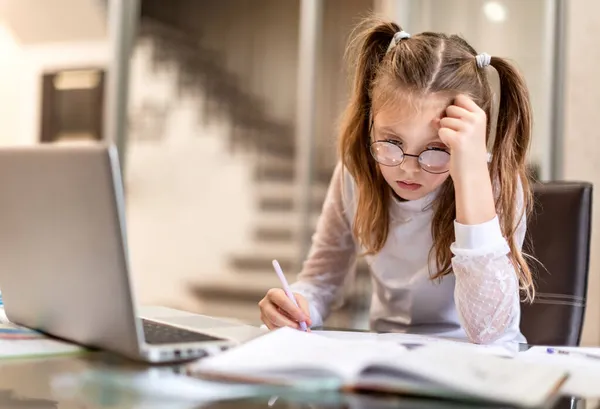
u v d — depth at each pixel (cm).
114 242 72
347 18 328
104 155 69
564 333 132
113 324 76
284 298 108
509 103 122
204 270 396
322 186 330
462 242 106
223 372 68
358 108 127
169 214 400
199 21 413
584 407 66
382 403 63
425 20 291
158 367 75
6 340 87
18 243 87
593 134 252
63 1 342
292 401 63
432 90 106
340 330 113
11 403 63
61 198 76
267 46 399
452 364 69
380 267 134
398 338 100
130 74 342
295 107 389
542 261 135
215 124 406
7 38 341
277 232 385
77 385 68
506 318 107
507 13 273
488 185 105
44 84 346
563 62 261
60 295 83
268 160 394
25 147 80
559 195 136
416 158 107
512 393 61
